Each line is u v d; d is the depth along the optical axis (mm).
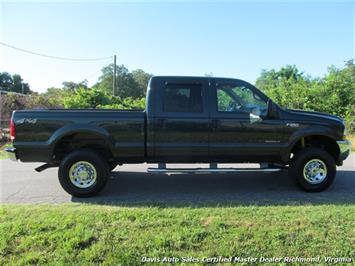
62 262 3854
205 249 4113
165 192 6754
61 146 6703
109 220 4891
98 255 3979
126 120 6430
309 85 23000
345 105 20250
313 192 6703
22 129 6340
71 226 4695
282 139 6625
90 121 6391
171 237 4348
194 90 6578
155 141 6473
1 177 8188
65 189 6352
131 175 8289
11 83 76688
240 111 6609
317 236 4398
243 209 5359
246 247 4145
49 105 25906
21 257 3971
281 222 4797
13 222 4785
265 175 8273
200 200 6070
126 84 69812
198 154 6574
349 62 26625
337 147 6902
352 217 5000
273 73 48938
